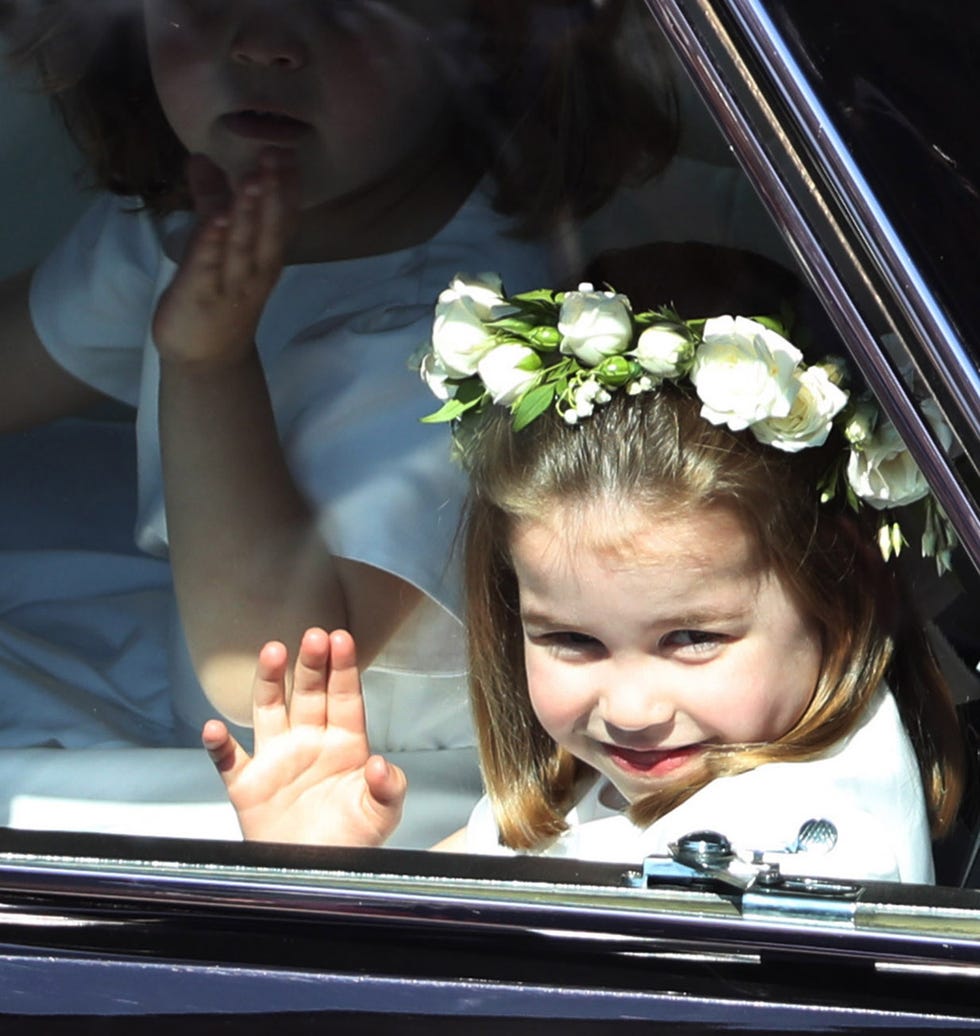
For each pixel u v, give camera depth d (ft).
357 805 22.26
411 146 22.22
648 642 22.99
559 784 23.57
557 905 17.94
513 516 23.24
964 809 21.29
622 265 22.34
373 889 18.17
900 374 17.54
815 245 17.49
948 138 17.13
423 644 23.65
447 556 23.94
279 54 21.24
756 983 17.70
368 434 23.27
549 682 23.54
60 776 20.70
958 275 17.07
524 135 21.94
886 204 17.07
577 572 22.95
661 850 19.71
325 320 23.07
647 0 17.44
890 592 21.80
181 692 22.04
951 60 17.24
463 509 23.85
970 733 21.47
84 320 21.72
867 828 20.67
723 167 20.93
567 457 22.72
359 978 17.98
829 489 21.98
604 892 17.98
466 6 21.15
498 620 23.84
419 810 22.61
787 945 17.63
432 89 21.77
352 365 23.24
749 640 22.67
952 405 17.28
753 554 22.24
